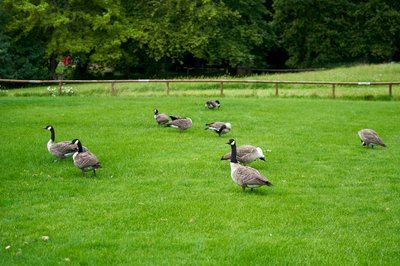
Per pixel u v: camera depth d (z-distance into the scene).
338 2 63.12
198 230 11.67
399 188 15.00
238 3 60.28
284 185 15.32
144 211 12.88
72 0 50.56
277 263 9.94
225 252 10.40
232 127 24.59
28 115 27.88
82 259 10.05
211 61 57.97
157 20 55.25
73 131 23.44
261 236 11.27
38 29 53.28
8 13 50.56
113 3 53.69
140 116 27.55
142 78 60.31
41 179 15.80
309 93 37.56
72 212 12.80
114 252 10.42
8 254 10.30
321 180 15.84
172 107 30.56
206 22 54.53
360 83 35.25
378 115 28.12
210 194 14.30
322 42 64.44
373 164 17.80
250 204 13.38
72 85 47.56
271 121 26.20
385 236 11.41
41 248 10.60
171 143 20.83
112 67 63.31
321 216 12.62
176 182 15.51
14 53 51.88
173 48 54.72
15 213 12.72
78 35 52.91
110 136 22.28
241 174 13.95
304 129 24.09
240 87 43.75
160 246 10.72
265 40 66.31
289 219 12.34
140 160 18.05
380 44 63.16
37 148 19.81
